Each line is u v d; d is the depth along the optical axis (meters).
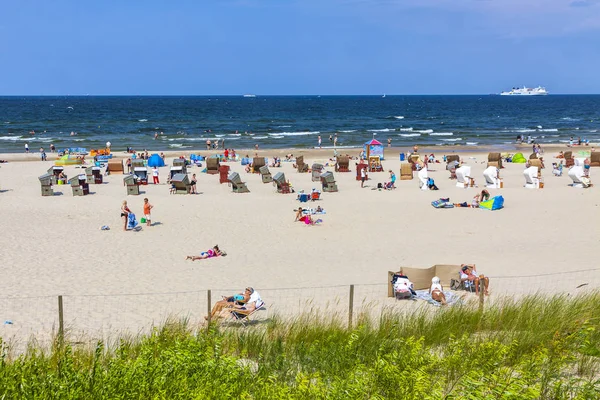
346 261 26.86
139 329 17.64
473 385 8.70
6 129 121.75
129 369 9.72
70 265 25.88
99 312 19.59
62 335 15.33
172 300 20.97
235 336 14.38
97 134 111.81
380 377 9.18
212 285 22.95
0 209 38.69
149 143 95.56
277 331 14.98
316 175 52.81
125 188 47.81
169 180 50.12
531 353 11.77
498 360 10.65
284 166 63.81
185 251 28.59
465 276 21.86
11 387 9.02
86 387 9.21
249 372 10.15
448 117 185.50
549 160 69.38
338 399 8.82
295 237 31.77
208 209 39.19
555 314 14.99
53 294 21.70
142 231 32.78
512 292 21.42
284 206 40.38
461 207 39.75
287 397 8.81
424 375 9.32
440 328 14.68
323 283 23.08
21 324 18.31
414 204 40.91
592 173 55.94
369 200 42.53
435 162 65.88
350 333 13.93
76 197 43.50
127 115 185.38
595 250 28.59
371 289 22.19
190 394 8.88
